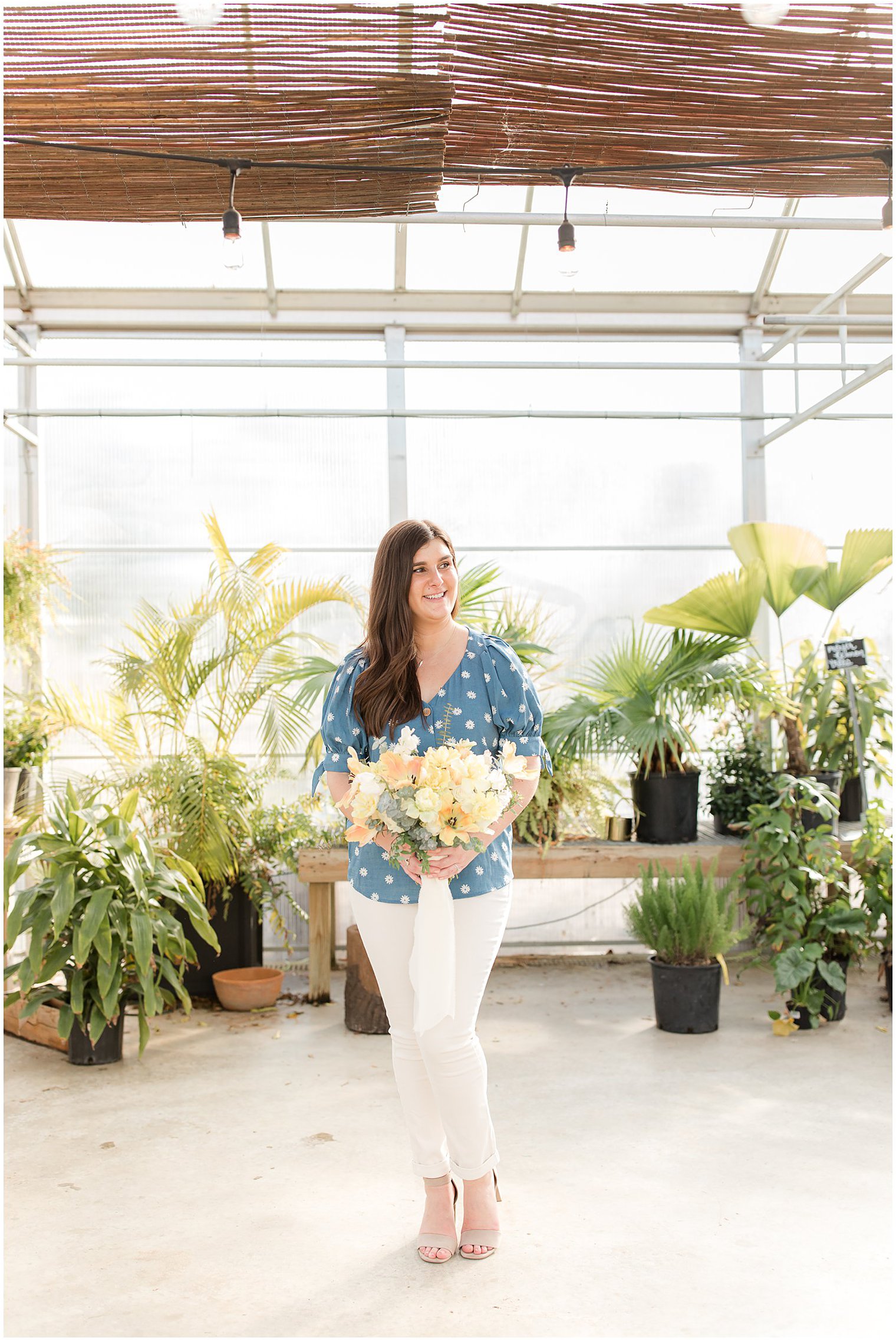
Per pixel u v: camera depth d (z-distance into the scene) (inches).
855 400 218.1
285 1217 99.3
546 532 216.8
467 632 94.7
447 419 215.6
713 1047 148.4
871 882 160.9
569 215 140.3
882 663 214.2
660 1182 105.0
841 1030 155.7
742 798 189.6
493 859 91.6
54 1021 151.9
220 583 186.1
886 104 103.3
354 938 160.1
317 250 205.8
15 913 141.1
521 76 97.9
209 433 211.6
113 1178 108.4
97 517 210.2
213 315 211.6
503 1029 159.8
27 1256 92.5
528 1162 110.3
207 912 168.4
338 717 93.7
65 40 92.7
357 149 107.7
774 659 215.0
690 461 218.2
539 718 94.3
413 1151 93.0
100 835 159.3
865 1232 94.7
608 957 210.2
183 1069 143.2
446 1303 83.7
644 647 185.0
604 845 179.6
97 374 210.4
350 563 214.2
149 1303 84.5
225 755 181.8
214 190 115.6
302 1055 148.9
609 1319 81.1
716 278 212.7
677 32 93.8
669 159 112.0
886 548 172.7
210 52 94.2
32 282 205.3
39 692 194.2
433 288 211.8
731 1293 84.8
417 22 92.2
